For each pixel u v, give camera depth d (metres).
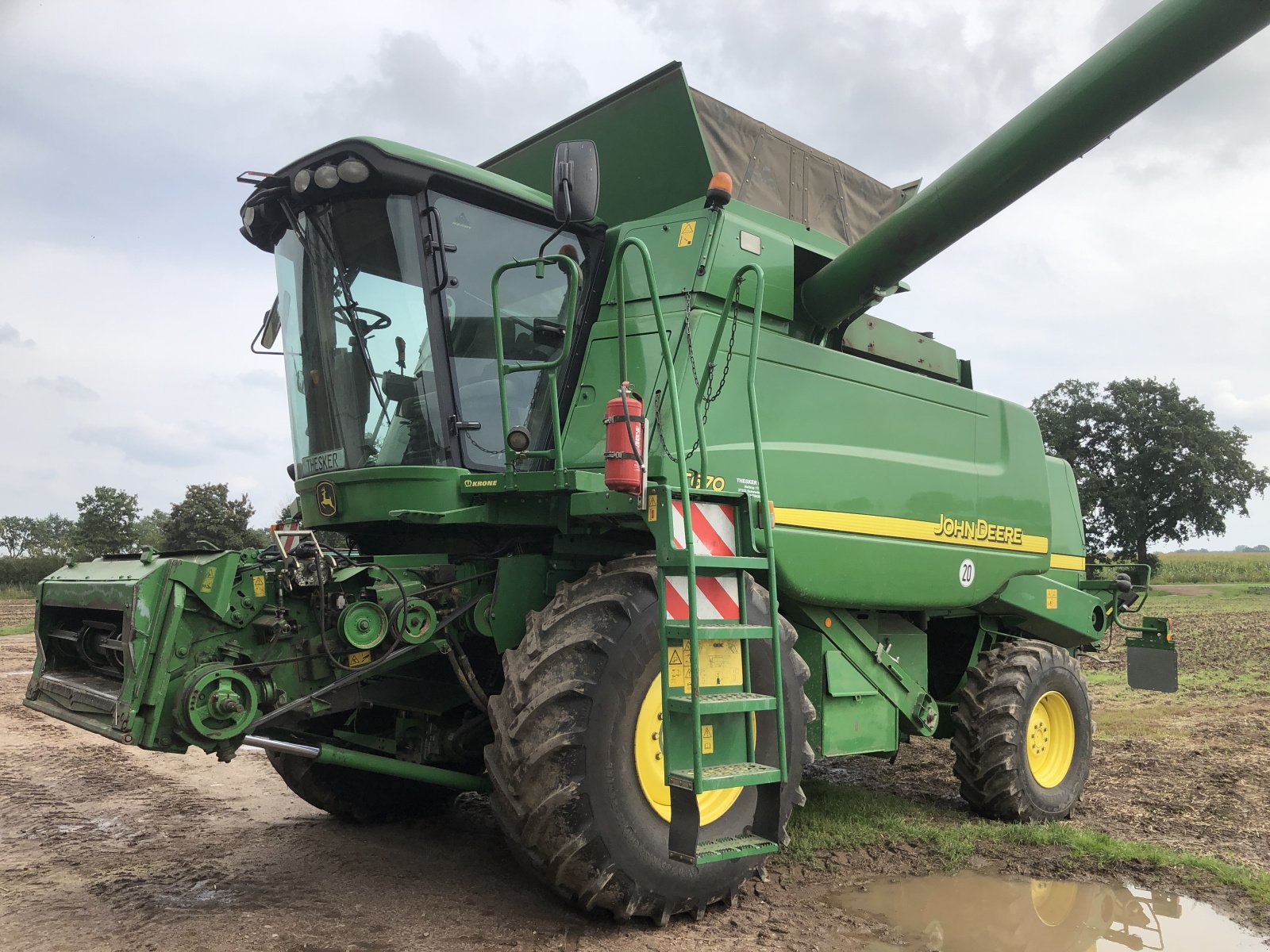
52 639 4.09
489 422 4.17
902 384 5.30
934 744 8.09
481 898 3.77
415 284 4.05
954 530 5.48
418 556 3.99
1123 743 7.48
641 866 3.37
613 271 4.59
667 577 3.31
